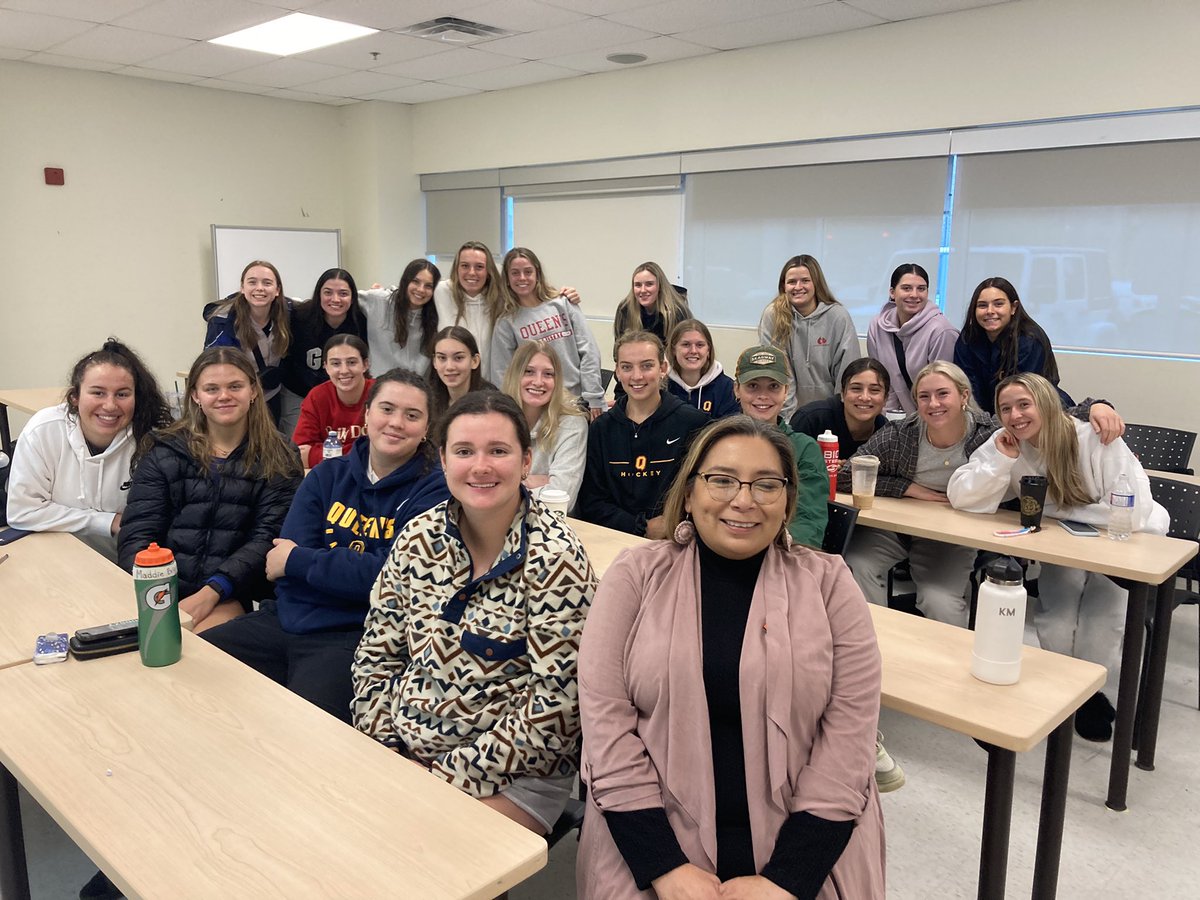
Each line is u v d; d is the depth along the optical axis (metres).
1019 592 1.70
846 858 1.40
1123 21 4.16
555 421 3.07
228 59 6.06
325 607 2.20
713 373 3.80
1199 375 4.22
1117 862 2.21
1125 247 4.38
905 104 4.94
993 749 1.60
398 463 2.33
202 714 1.51
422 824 1.21
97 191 6.67
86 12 4.97
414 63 6.11
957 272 4.97
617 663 1.52
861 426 3.39
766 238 5.76
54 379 6.66
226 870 1.11
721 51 5.66
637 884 1.37
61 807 1.24
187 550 2.55
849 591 1.53
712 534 1.53
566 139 6.72
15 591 2.12
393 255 7.96
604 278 6.79
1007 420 2.82
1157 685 2.61
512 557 1.62
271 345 4.35
